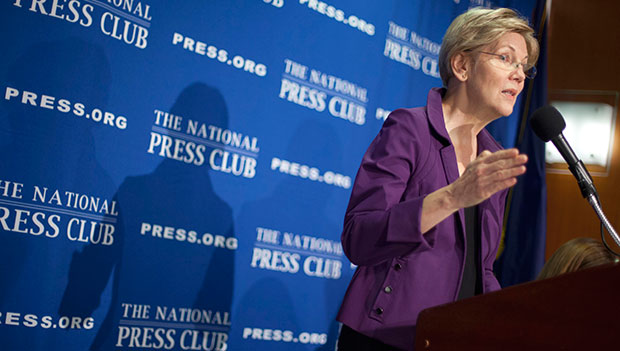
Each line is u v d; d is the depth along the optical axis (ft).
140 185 7.57
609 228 4.52
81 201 7.14
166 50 7.81
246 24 8.52
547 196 11.74
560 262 6.36
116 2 7.43
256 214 8.53
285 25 8.89
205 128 8.11
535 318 3.30
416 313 4.64
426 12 10.57
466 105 5.37
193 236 7.97
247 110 8.49
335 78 9.39
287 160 8.85
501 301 3.44
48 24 6.97
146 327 7.57
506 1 11.55
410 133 5.05
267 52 8.70
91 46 7.25
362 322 4.72
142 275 7.55
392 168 4.89
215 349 8.13
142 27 7.64
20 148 6.77
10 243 6.68
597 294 3.12
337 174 9.37
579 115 11.78
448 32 5.61
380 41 9.96
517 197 11.29
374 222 4.46
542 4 11.78
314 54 9.18
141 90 7.61
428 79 10.61
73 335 7.05
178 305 7.83
